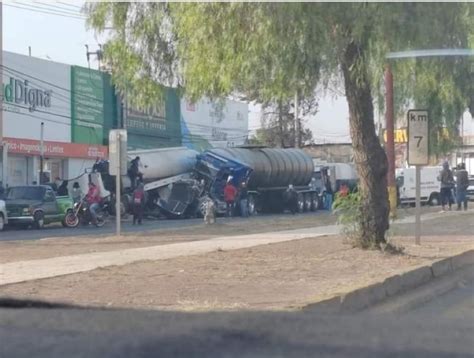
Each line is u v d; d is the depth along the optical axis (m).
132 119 52.91
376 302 12.55
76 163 50.94
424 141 19.52
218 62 14.41
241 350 4.10
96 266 15.68
